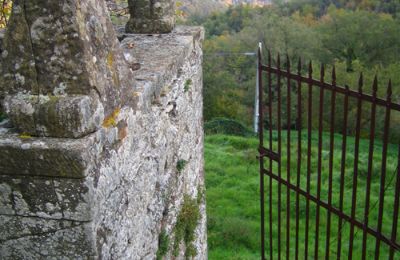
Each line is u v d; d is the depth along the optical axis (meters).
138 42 3.81
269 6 31.50
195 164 4.70
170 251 3.55
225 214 8.36
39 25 1.71
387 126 2.40
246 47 24.06
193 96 4.45
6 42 1.77
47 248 1.89
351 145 14.96
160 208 3.15
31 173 1.76
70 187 1.77
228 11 31.38
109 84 1.98
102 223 1.94
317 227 3.05
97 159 1.84
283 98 20.34
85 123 1.74
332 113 2.74
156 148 2.95
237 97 24.81
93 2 1.86
